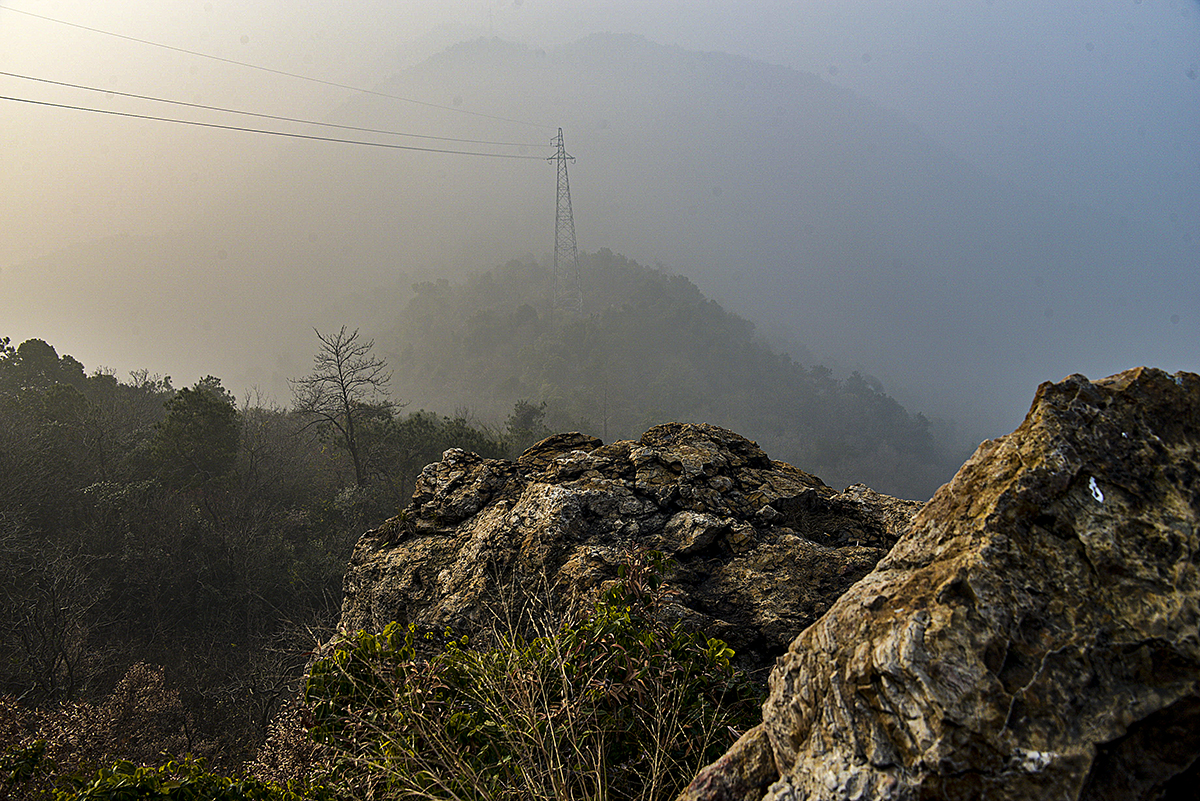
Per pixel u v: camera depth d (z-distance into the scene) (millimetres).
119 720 12398
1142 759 1280
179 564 23891
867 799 1386
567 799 2154
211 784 2645
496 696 2576
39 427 27797
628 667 2486
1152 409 1702
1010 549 1544
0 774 3992
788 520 4508
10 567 20266
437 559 4762
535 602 3930
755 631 3512
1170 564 1440
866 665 1518
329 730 2789
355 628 4809
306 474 35156
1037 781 1275
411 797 2348
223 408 29203
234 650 21672
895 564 1752
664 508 4570
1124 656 1362
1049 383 1836
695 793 1846
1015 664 1401
